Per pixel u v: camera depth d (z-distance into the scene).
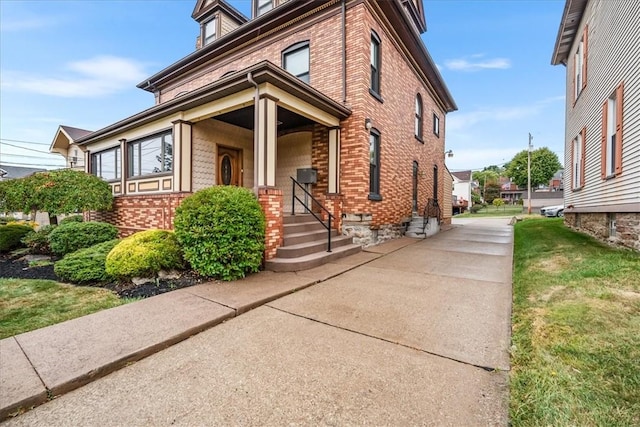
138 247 4.62
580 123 9.36
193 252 4.59
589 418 1.60
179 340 2.71
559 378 1.97
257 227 4.84
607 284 3.51
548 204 33.34
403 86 9.84
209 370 2.24
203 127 7.76
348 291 4.11
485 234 10.77
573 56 10.30
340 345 2.59
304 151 8.42
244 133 8.93
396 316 3.23
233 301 3.57
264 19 8.43
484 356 2.38
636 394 1.74
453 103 14.99
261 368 2.25
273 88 5.50
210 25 11.77
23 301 3.75
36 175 8.06
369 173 7.62
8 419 1.75
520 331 2.76
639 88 5.14
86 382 2.10
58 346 2.49
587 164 8.57
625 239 5.71
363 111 7.17
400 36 9.27
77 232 6.50
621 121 5.87
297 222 6.84
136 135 8.41
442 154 15.30
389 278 4.77
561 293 3.47
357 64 7.20
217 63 10.34
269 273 4.98
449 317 3.19
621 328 2.47
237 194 4.79
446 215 16.09
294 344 2.62
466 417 1.71
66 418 1.76
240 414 1.76
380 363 2.30
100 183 8.77
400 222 9.72
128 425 1.68
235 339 2.74
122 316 3.14
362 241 7.27
